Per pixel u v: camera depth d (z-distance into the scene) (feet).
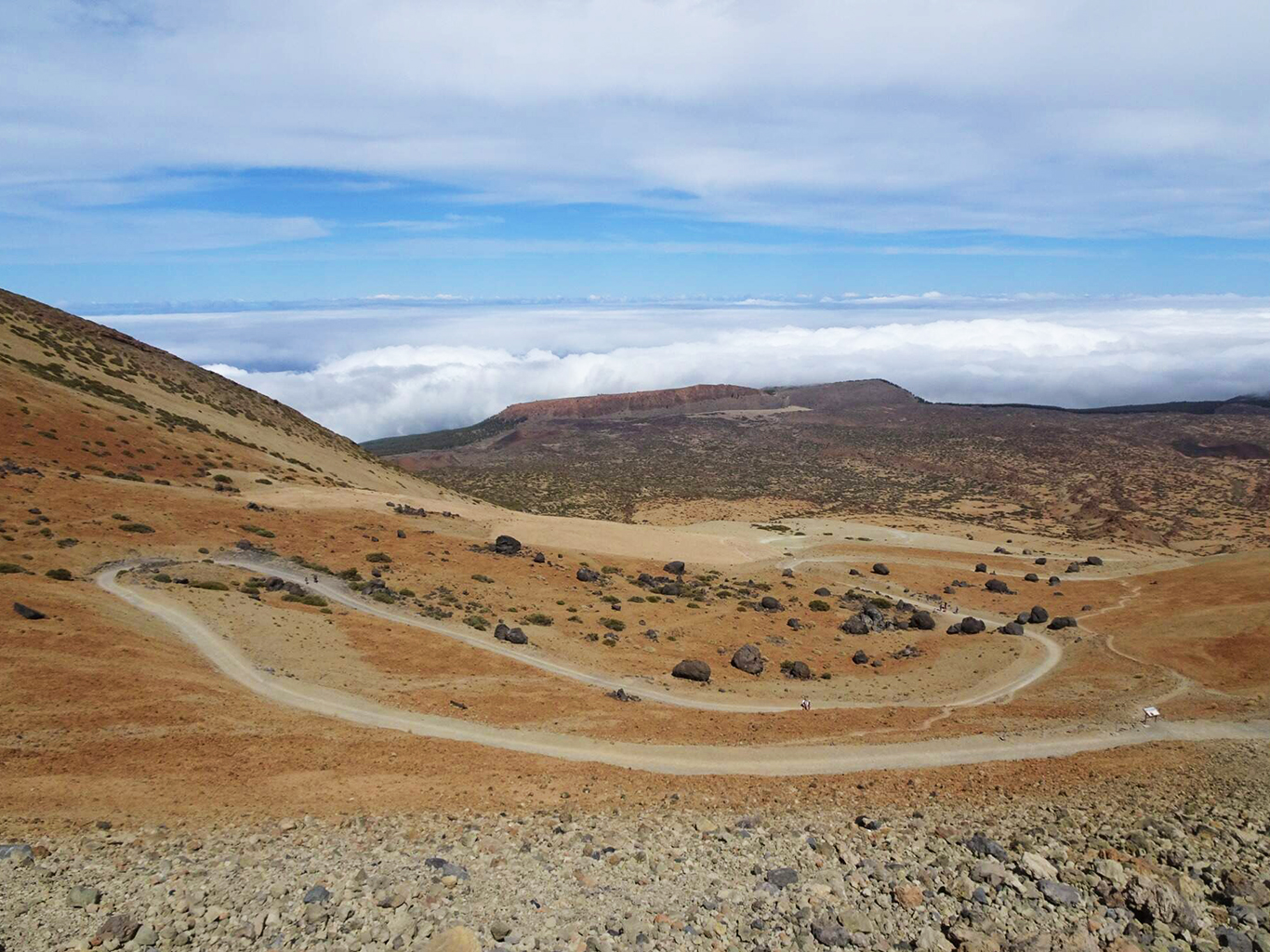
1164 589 319.27
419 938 42.68
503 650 199.72
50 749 91.25
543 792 87.40
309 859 58.23
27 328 437.58
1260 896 46.55
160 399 436.35
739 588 316.81
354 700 139.95
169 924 43.78
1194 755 98.27
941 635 262.47
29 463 276.41
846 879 52.54
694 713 154.92
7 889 48.91
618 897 49.83
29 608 148.36
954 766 105.91
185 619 174.60
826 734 133.39
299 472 403.95
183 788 81.00
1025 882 49.75
